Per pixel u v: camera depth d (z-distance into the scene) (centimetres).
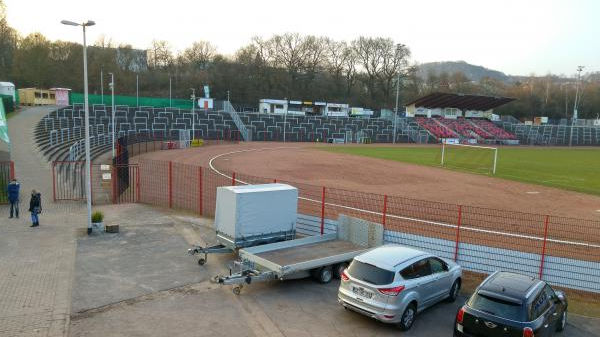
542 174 4566
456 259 1591
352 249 1576
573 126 11581
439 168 4706
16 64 9200
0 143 3716
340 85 13612
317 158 5284
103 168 2680
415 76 14088
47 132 4550
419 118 10438
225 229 1590
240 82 12019
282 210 1662
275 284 1409
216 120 8025
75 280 1355
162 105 8669
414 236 1641
